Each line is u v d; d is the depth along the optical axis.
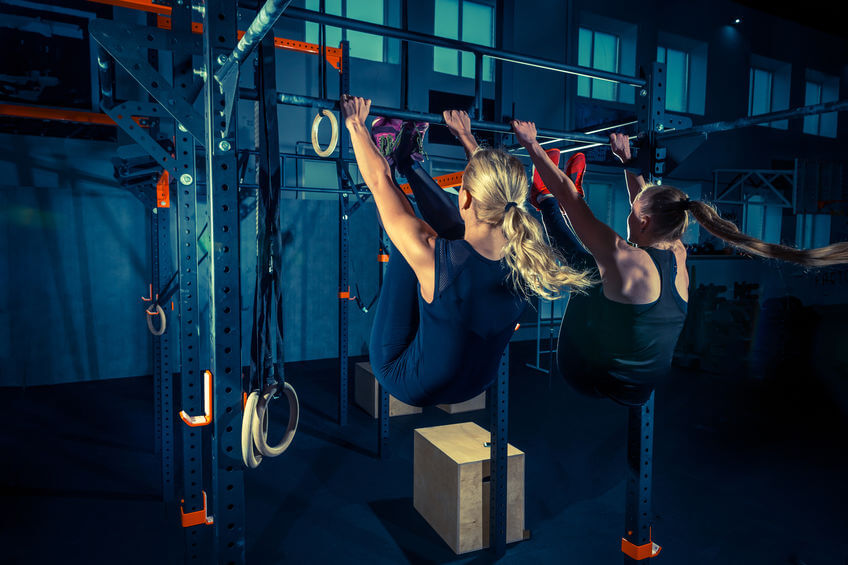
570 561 2.97
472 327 0.98
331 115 1.38
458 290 0.97
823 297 12.75
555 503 3.66
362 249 8.56
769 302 11.09
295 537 3.18
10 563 2.86
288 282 8.01
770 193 12.28
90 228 6.80
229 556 1.27
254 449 1.16
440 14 9.07
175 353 7.21
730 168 11.85
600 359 1.41
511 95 3.22
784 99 12.81
